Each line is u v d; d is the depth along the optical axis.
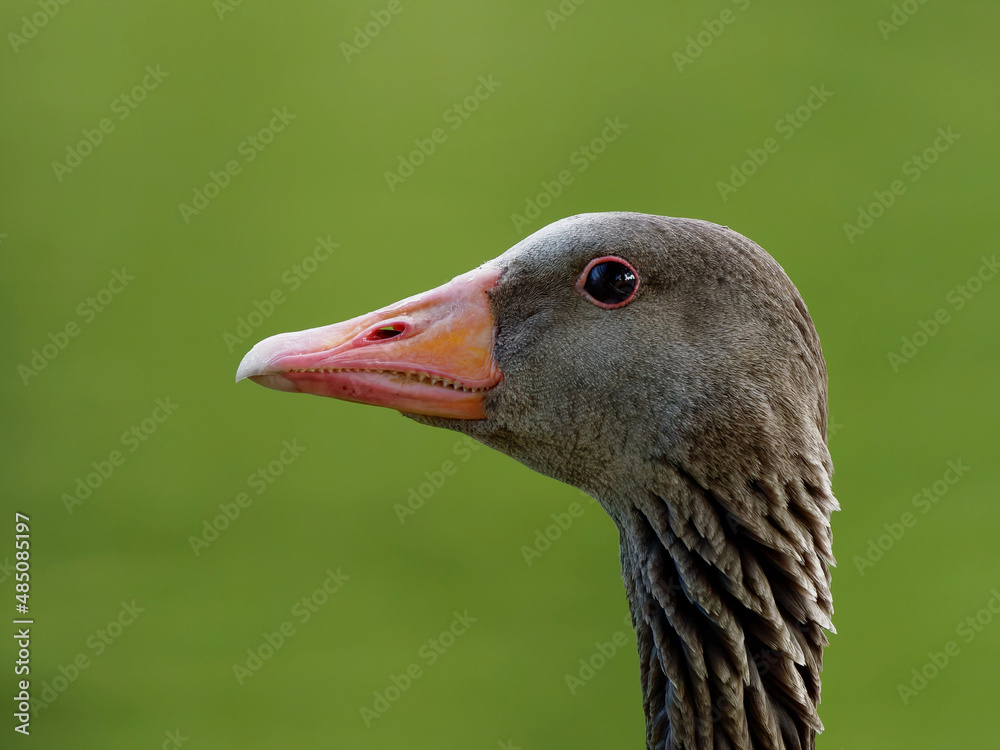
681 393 3.53
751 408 3.53
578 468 3.55
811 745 3.54
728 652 3.53
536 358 3.54
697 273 3.54
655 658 3.55
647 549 3.54
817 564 3.54
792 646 3.53
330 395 3.55
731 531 3.53
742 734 3.53
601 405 3.54
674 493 3.54
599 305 3.54
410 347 3.55
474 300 3.55
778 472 3.53
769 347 3.54
